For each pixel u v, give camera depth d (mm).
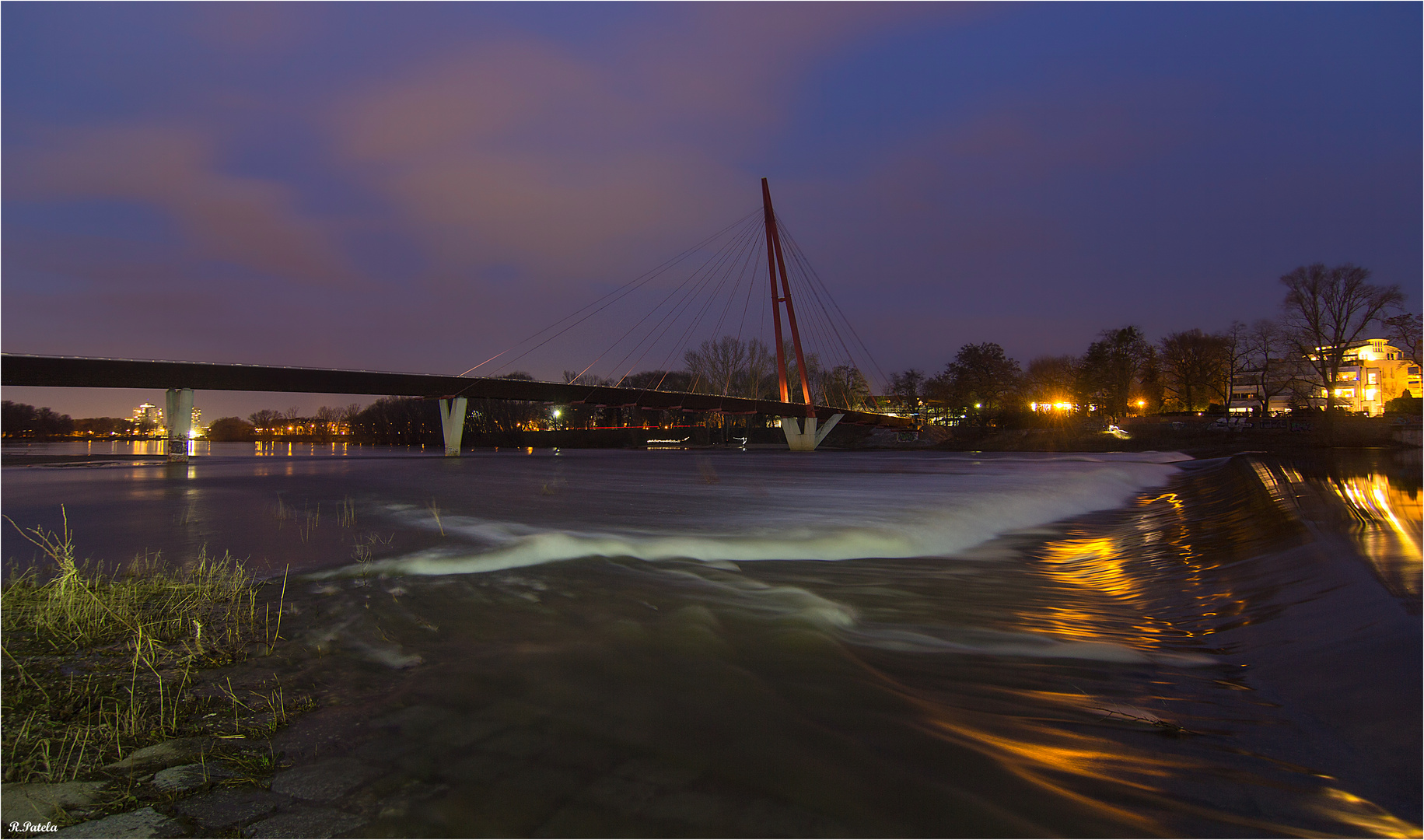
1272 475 25641
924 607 9023
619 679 5637
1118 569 12094
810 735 4676
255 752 4359
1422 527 13109
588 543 12672
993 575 11562
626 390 70500
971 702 5527
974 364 106188
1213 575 10742
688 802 3809
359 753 4348
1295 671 6355
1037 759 4523
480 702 5141
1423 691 5426
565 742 4520
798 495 24359
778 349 88562
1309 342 74250
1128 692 5973
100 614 7445
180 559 11242
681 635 6879
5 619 7254
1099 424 86812
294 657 6148
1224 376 101312
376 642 6594
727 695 5348
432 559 11023
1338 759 4680
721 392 108125
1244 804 4066
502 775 4086
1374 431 60844
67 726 4711
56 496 23344
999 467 47000
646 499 22344
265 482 30578
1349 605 8023
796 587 9766
